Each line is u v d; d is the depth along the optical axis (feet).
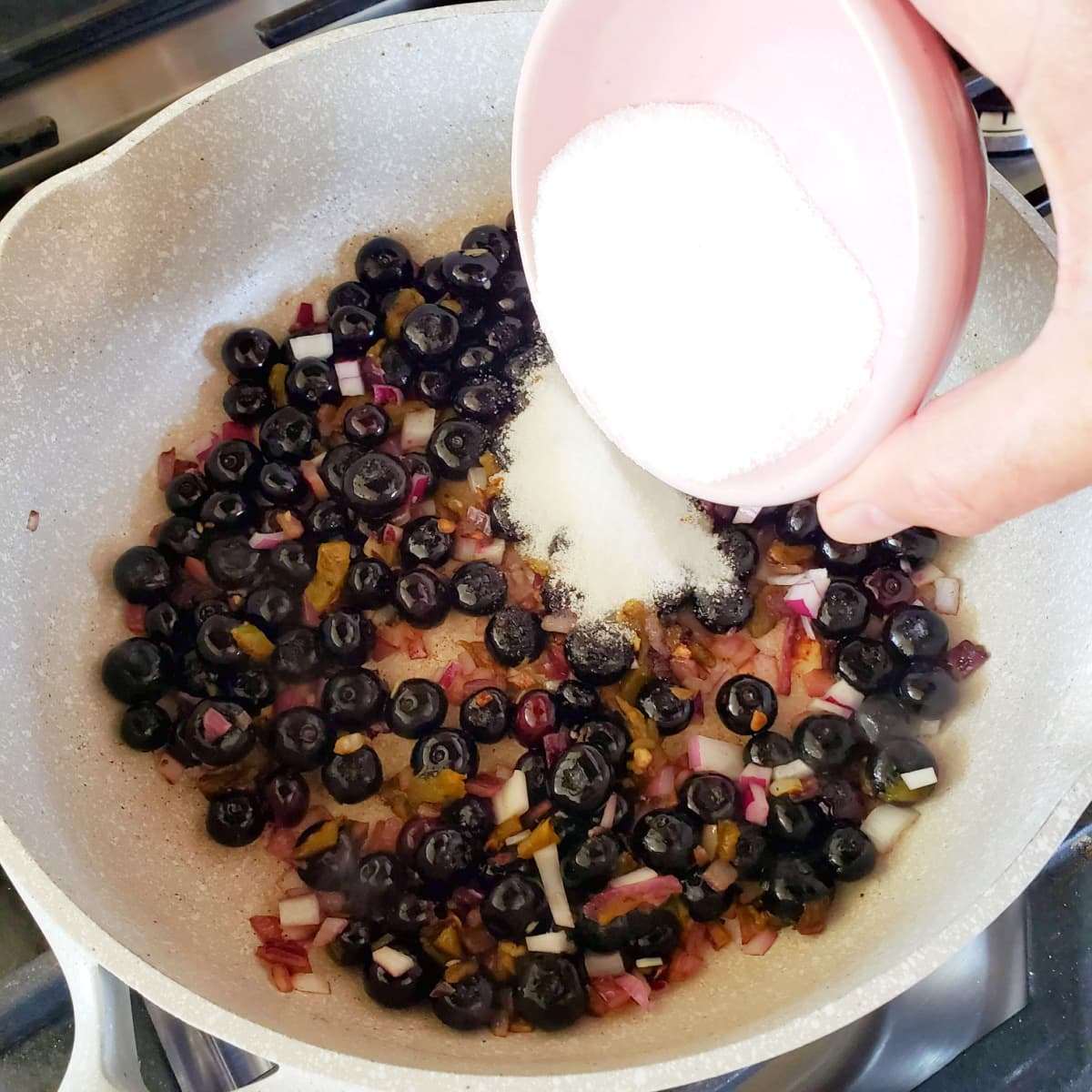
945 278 0.70
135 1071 0.87
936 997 1.02
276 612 1.05
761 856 0.96
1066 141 0.65
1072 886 1.06
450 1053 0.85
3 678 0.94
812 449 0.82
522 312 1.18
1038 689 0.95
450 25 1.09
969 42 0.68
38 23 1.14
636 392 0.93
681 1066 0.76
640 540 1.08
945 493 0.72
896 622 1.03
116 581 1.06
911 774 0.97
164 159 1.06
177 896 0.95
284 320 1.22
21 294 1.00
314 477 1.14
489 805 1.01
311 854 1.00
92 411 1.09
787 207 0.83
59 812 0.92
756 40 0.83
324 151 1.15
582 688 1.04
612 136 0.92
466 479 1.15
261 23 1.16
